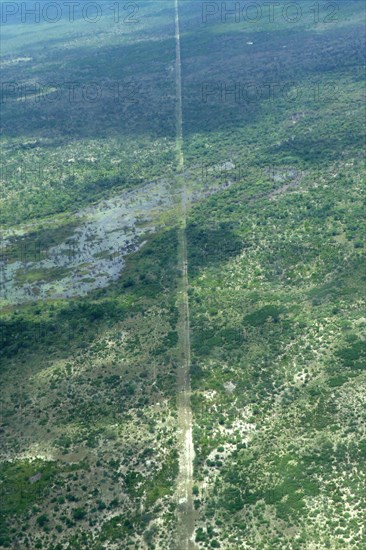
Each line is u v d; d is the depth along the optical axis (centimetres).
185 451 13125
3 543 11756
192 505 12012
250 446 13050
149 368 15625
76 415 14500
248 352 15725
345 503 11556
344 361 14800
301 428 13262
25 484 12888
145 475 12725
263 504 11794
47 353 16738
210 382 14888
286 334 16088
